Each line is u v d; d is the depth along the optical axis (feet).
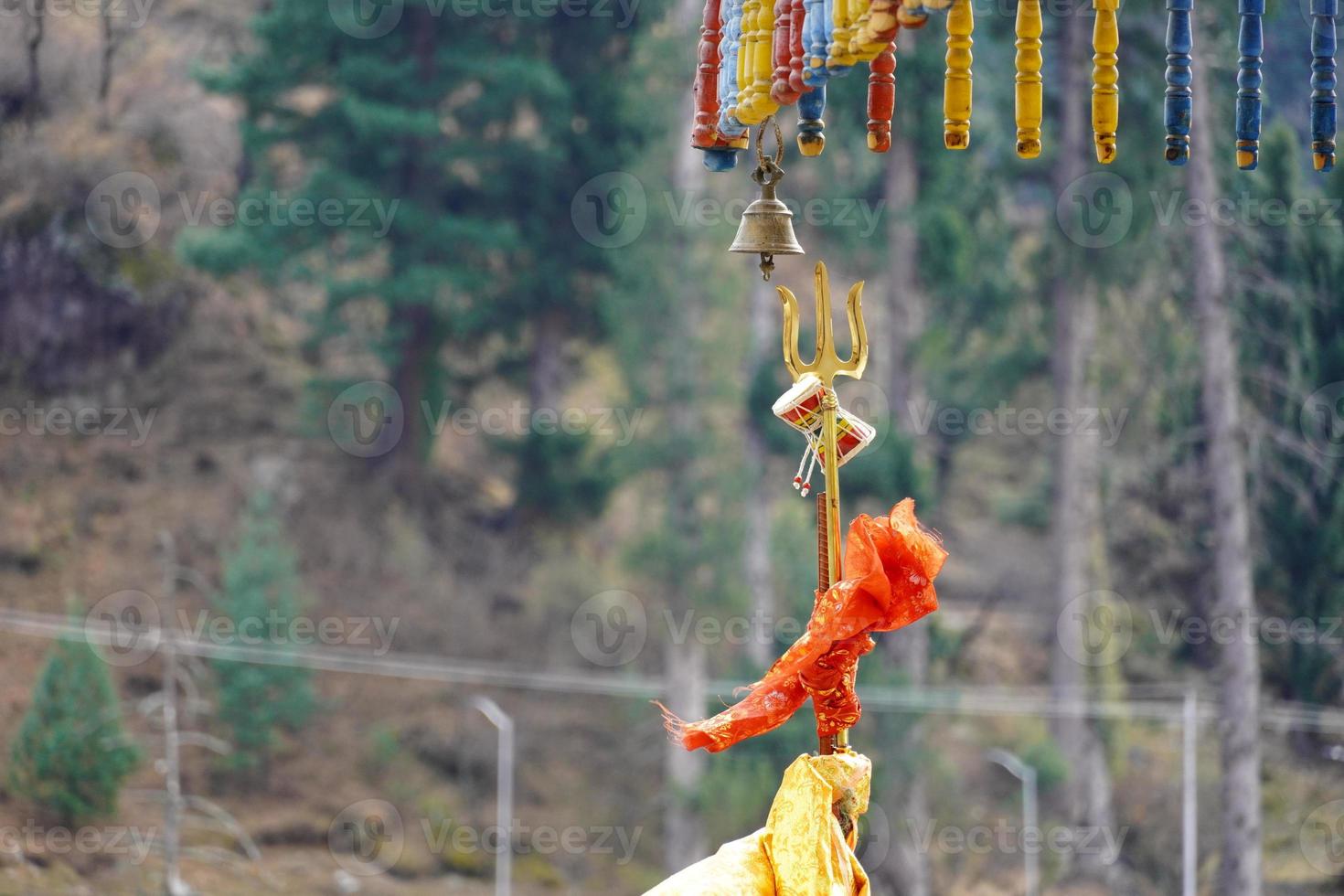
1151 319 245.86
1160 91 225.76
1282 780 226.38
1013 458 312.91
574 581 258.78
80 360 268.00
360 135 252.83
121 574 247.09
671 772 238.07
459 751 244.83
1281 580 222.89
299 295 289.12
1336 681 220.84
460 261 263.70
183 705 234.58
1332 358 216.54
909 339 252.62
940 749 243.81
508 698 252.01
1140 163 236.02
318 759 238.07
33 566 246.06
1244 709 208.44
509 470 289.53
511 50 270.05
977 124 251.19
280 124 263.70
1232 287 218.18
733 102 35.01
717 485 243.40
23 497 253.44
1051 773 237.25
